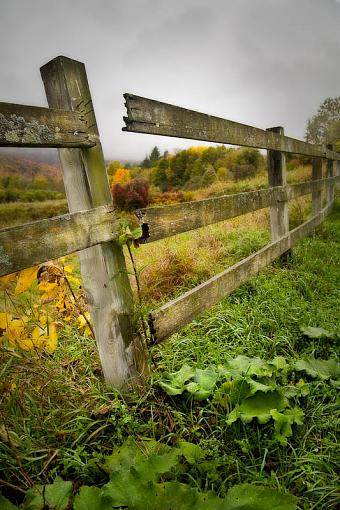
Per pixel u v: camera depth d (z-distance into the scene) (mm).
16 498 1119
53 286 1729
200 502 928
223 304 2660
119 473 1015
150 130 1564
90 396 1516
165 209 1694
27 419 1318
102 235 1398
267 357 2080
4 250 1055
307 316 2566
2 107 1013
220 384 1696
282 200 3426
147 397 1588
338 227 5562
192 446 1270
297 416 1394
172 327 1799
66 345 2057
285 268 3545
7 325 1433
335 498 1131
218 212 2221
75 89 1288
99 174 1404
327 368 1870
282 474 1242
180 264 3260
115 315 1508
